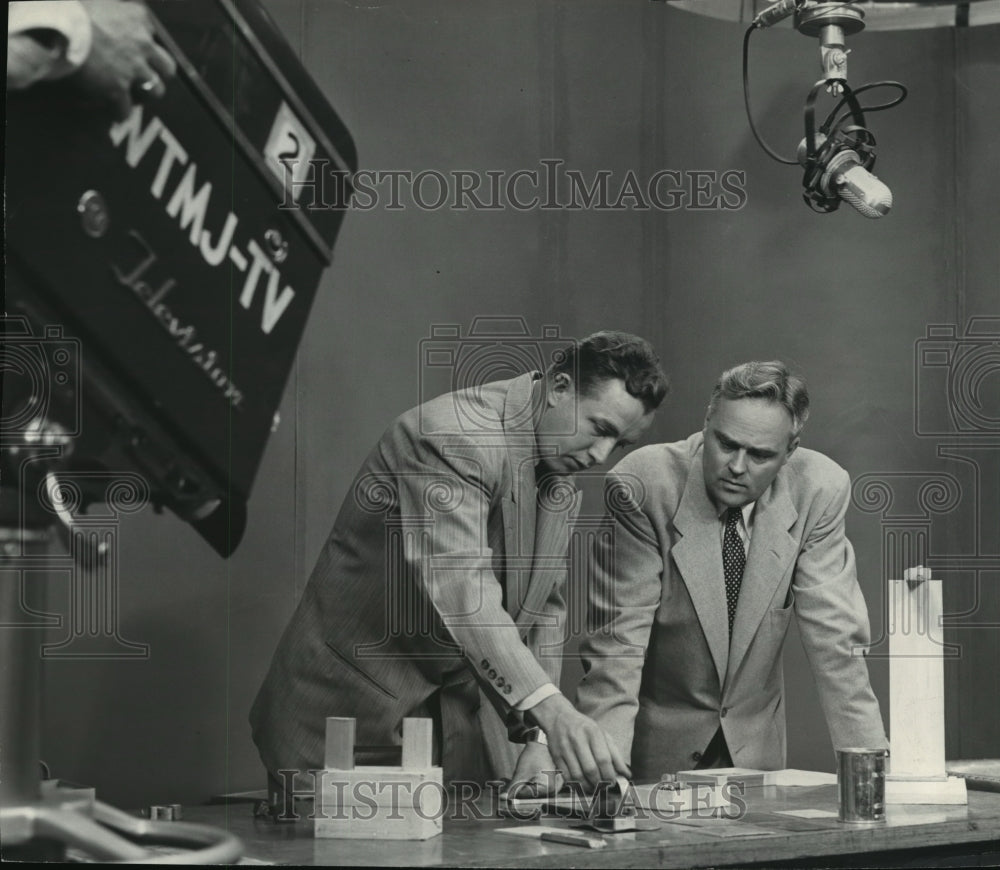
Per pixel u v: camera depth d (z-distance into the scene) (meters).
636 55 3.10
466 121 2.97
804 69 3.17
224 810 2.30
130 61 2.49
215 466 2.67
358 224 2.86
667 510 2.77
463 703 2.52
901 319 3.19
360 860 1.85
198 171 2.63
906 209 3.20
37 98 2.43
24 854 1.93
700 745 2.78
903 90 2.88
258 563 2.73
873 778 2.11
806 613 2.75
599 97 3.07
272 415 2.74
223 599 2.70
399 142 2.91
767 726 2.79
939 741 2.35
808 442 3.16
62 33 2.38
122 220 2.54
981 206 3.22
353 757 2.08
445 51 2.96
